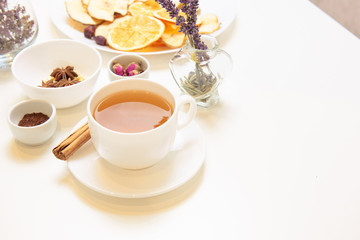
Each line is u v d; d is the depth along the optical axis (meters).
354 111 0.63
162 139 0.48
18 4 0.65
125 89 0.53
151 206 0.50
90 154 0.53
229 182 0.53
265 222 0.49
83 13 0.77
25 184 0.51
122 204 0.50
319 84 0.68
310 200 0.51
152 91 0.53
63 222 0.48
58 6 0.79
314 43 0.77
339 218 0.50
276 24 0.81
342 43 0.77
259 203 0.51
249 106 0.63
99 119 0.50
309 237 0.48
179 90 0.65
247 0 0.88
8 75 0.66
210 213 0.49
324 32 0.80
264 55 0.73
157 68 0.69
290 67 0.71
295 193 0.52
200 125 0.60
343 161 0.56
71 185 0.51
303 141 0.58
